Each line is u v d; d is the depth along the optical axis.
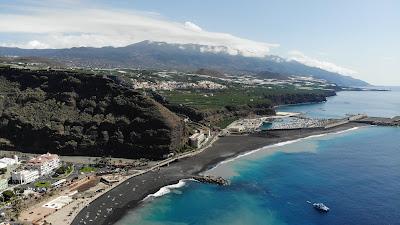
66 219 195.75
